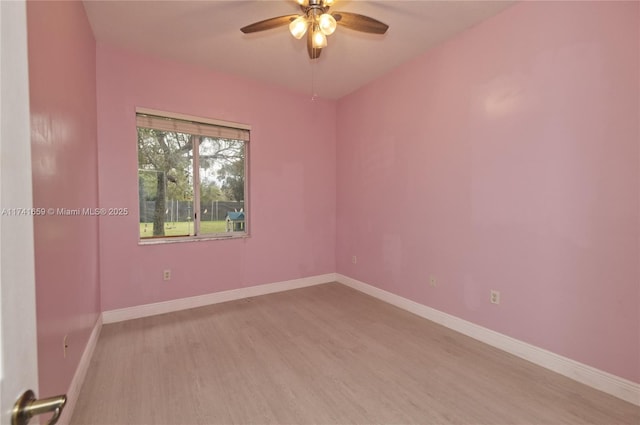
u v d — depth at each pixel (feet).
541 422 5.37
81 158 6.88
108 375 6.75
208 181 11.68
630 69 5.76
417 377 6.74
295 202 13.42
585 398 5.99
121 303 9.78
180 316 10.21
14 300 1.56
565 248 6.73
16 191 1.60
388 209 11.59
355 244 13.38
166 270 10.54
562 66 6.68
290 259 13.37
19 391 1.59
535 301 7.28
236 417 5.51
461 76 8.83
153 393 6.15
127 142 9.77
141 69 9.94
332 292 12.96
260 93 12.33
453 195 9.14
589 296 6.39
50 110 4.76
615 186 5.99
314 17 6.66
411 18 8.13
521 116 7.45
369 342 8.41
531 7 7.19
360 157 12.94
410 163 10.59
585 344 6.47
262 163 12.50
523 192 7.45
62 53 5.49
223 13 7.93
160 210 10.72
